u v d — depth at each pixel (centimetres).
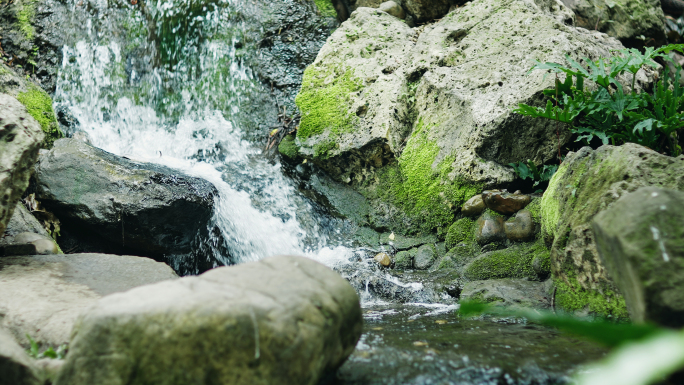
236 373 167
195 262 444
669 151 421
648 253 176
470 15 529
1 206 301
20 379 189
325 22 656
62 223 411
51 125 516
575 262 319
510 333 278
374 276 409
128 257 343
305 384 178
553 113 400
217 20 661
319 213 522
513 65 468
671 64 599
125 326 171
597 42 500
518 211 420
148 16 661
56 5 647
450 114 480
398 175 510
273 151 588
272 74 636
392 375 216
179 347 167
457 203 458
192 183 424
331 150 530
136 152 584
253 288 185
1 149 304
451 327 298
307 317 179
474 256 426
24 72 609
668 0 681
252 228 486
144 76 649
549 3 559
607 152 332
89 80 626
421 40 539
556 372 212
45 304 265
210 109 632
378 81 537
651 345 52
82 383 173
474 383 207
